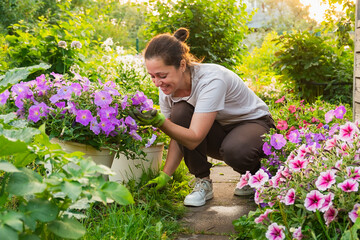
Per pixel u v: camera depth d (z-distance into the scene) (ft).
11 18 34.30
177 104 8.02
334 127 7.03
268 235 5.29
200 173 8.32
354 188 5.11
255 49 34.73
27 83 7.40
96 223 6.65
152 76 7.02
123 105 7.16
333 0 17.56
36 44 13.29
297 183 5.61
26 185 3.18
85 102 7.13
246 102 8.30
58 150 3.81
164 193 8.27
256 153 7.96
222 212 7.65
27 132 3.79
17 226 2.86
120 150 7.30
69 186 3.24
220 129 8.46
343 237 4.73
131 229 6.11
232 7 18.17
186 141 7.09
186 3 17.99
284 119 11.08
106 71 13.62
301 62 19.77
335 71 19.72
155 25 18.61
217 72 7.55
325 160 5.93
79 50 14.05
